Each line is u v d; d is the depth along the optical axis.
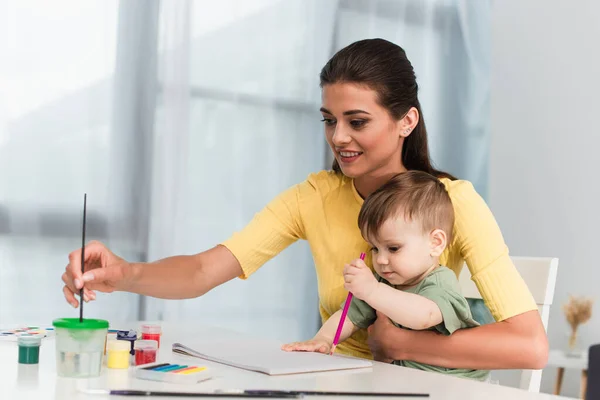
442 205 1.28
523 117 3.29
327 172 1.51
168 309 2.64
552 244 3.17
